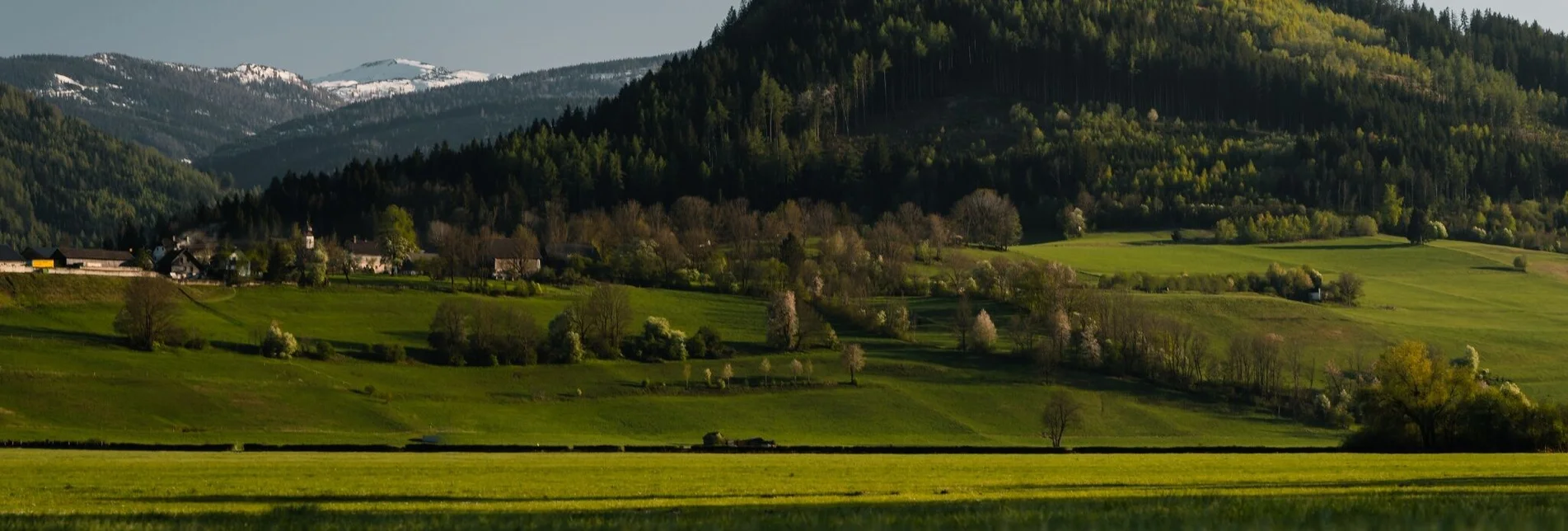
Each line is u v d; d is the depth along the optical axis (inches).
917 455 4215.1
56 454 3654.0
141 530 1627.7
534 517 1754.4
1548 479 2571.4
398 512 1852.9
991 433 6136.8
